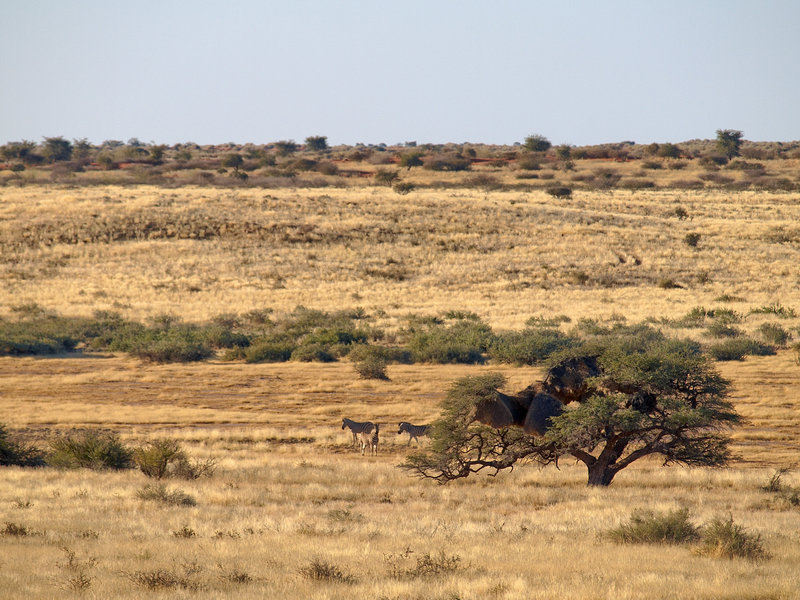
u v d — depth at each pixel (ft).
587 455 285.64
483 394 263.49
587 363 276.41
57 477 280.92
